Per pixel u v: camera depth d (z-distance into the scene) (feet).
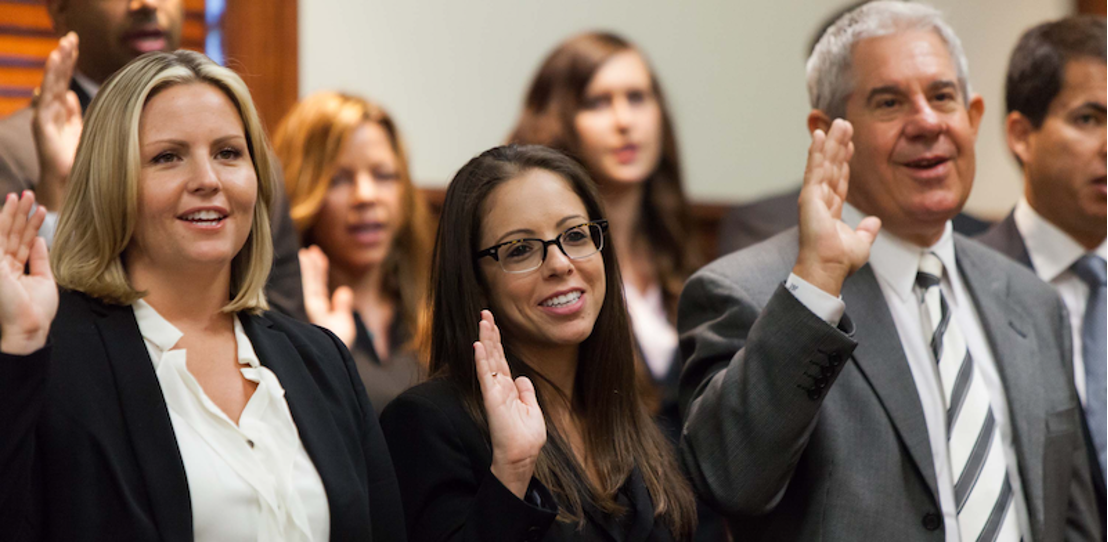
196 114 10.46
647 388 20.76
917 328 14.10
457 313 12.42
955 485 13.19
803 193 13.14
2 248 9.18
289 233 17.39
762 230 23.54
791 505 13.20
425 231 21.71
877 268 14.34
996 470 13.29
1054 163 17.47
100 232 10.15
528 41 26.05
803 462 13.15
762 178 28.45
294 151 21.09
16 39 21.93
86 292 10.14
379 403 18.93
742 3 28.25
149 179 10.27
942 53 14.44
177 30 17.39
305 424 10.56
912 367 13.89
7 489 8.87
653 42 27.35
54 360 9.64
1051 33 17.80
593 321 12.51
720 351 13.58
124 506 9.36
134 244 10.55
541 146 13.08
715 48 27.99
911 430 13.12
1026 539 13.37
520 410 11.33
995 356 14.20
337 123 20.98
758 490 12.60
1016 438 13.70
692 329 14.24
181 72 10.57
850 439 13.06
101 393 9.70
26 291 9.12
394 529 11.02
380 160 21.11
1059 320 15.03
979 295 14.60
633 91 23.52
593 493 11.93
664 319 22.80
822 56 15.03
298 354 11.16
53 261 10.25
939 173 14.03
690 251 23.65
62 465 9.34
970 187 14.40
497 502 10.85
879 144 14.24
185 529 9.50
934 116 14.03
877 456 13.01
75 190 10.30
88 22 16.70
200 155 10.39
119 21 16.67
